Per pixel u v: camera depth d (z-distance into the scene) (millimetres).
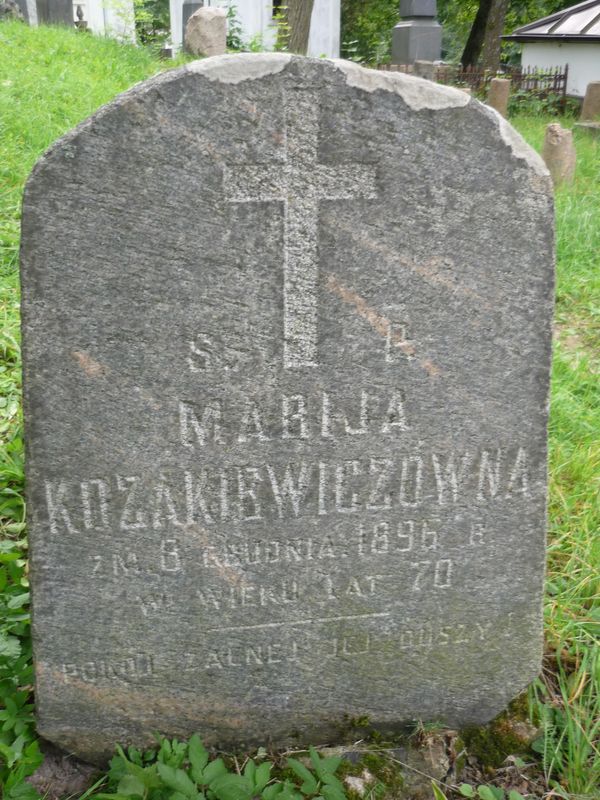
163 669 1101
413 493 1091
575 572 1410
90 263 938
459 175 982
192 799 1024
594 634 1310
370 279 1001
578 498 1580
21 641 1216
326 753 1159
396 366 1037
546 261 1031
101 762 1127
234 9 8141
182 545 1053
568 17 8273
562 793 1119
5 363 1834
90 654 1073
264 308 989
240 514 1057
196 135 922
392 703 1182
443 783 1137
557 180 3730
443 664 1177
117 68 4523
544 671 1272
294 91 928
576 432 1784
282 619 1110
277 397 1021
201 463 1026
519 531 1136
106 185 920
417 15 7289
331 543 1092
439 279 1015
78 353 963
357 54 12898
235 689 1130
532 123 5934
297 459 1050
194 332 981
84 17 9008
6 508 1486
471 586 1146
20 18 6406
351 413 1045
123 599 1061
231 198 947
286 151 944
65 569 1034
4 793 1026
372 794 1111
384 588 1125
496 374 1063
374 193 974
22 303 940
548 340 1062
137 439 1003
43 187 911
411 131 959
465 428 1077
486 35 8852
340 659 1146
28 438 980
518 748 1186
